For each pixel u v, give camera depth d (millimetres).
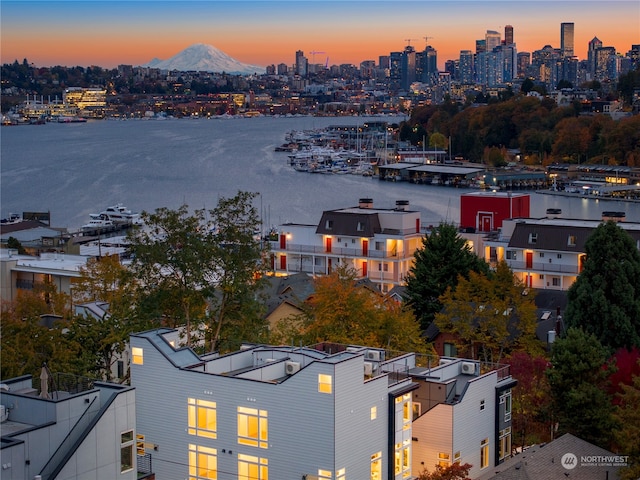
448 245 127562
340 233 162250
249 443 69688
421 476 69375
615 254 104250
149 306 101062
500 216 177375
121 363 97438
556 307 127375
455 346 113438
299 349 77188
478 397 77688
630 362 92125
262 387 68875
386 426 71312
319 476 67000
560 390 86562
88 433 55156
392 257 157625
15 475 52188
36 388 67188
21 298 114750
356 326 102812
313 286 133625
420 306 126188
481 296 110562
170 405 72938
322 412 66625
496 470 73688
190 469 72438
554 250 147375
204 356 77125
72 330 93500
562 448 75625
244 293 105188
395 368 78062
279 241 167875
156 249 102875
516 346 108625
